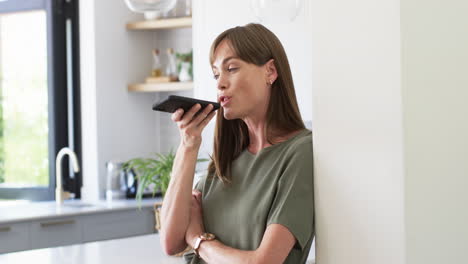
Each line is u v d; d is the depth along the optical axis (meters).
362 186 1.26
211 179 1.63
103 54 4.36
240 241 1.48
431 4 1.22
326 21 1.32
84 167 4.42
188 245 1.64
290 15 2.39
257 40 1.45
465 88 1.30
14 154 4.60
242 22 3.28
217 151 1.56
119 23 4.45
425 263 1.22
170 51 4.38
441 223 1.25
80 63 4.43
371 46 1.22
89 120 4.37
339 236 1.32
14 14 4.58
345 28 1.28
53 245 3.66
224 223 1.53
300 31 3.00
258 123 1.51
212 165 1.62
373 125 1.23
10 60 4.59
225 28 3.38
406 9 1.17
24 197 4.52
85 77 4.38
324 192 1.36
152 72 4.47
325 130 1.34
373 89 1.22
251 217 1.45
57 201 4.13
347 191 1.30
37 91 4.55
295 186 1.38
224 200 1.55
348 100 1.28
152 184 4.32
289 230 1.35
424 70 1.21
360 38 1.25
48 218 3.64
